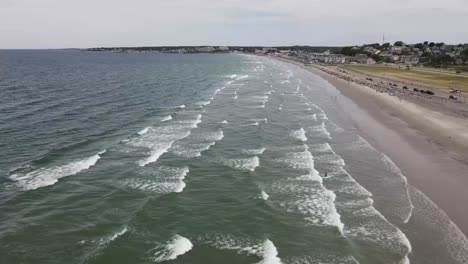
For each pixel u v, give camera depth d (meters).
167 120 39.56
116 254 16.00
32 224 18.02
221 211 20.05
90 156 27.45
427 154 29.50
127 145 30.34
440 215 19.64
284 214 19.84
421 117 43.44
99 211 19.52
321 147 31.27
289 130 36.81
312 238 17.59
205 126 37.38
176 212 19.80
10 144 29.45
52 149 28.55
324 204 20.94
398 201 21.27
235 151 29.67
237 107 48.25
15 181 22.66
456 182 23.91
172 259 15.79
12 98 51.22
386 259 15.94
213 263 15.60
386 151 30.30
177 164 26.50
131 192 21.88
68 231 17.58
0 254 15.68
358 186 23.33
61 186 22.27
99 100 51.00
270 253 16.38
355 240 17.39
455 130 36.94
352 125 39.62
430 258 15.94
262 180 24.19
